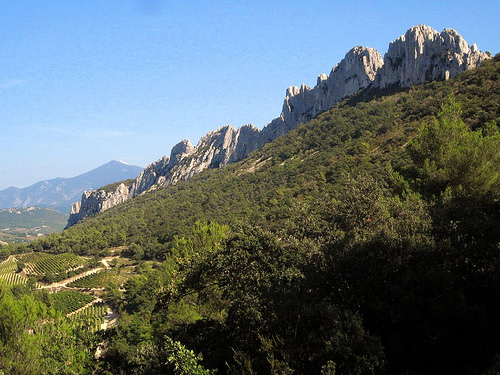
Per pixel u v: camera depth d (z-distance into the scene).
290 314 10.05
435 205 14.24
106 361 16.72
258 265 15.20
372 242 11.80
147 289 61.59
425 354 8.60
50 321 14.71
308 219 16.52
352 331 8.77
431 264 10.30
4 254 138.50
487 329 8.15
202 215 116.88
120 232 134.12
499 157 19.91
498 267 9.44
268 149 163.75
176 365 9.89
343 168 73.81
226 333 14.45
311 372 8.41
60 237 150.88
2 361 11.05
